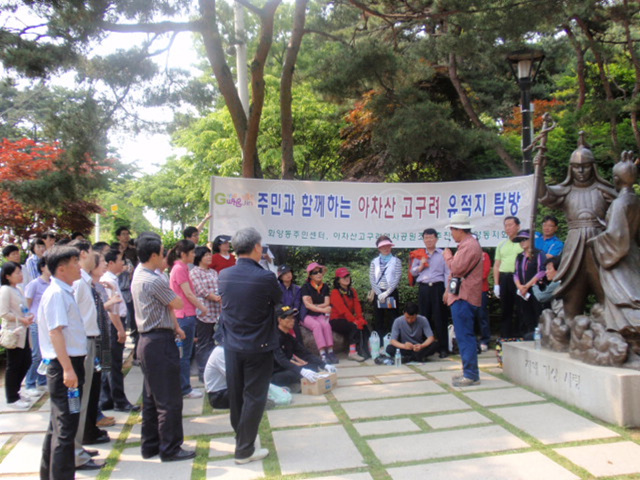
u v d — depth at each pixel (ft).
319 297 21.74
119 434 13.60
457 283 17.19
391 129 28.30
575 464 10.69
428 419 13.79
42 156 31.65
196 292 18.48
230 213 24.86
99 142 23.70
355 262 32.76
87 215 35.63
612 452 11.22
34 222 32.58
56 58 20.86
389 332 24.04
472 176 34.71
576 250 15.33
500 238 24.16
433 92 37.86
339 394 16.60
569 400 14.49
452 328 22.54
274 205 25.02
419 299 22.44
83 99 23.45
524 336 20.03
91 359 11.74
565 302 16.21
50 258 10.61
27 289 17.24
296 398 16.26
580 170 15.51
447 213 24.91
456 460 11.11
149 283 11.62
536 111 42.47
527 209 23.63
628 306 13.42
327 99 30.32
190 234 19.61
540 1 23.97
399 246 25.05
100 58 23.24
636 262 14.03
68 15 19.86
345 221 25.21
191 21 23.25
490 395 15.80
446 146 31.71
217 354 15.23
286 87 27.30
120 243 22.94
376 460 11.28
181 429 11.98
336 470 10.86
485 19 24.88
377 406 15.12
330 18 34.65
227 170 46.52
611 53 31.71
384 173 35.68
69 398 10.18
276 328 11.70
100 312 12.98
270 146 44.01
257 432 12.22
